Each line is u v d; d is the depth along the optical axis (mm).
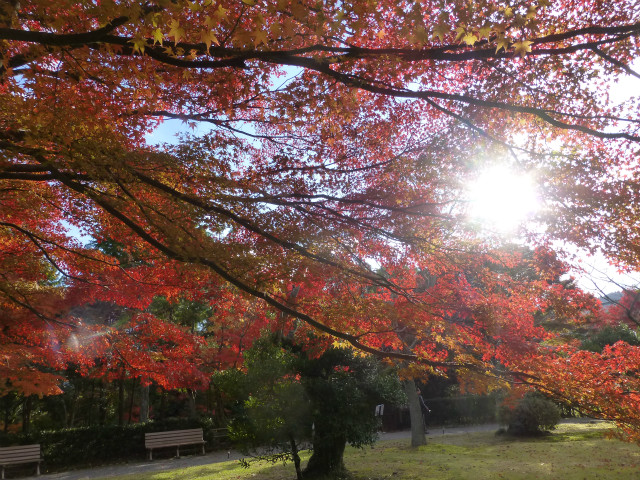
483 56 3695
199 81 4668
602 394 4617
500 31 2945
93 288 7117
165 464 13844
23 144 4141
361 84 3824
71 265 7074
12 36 2963
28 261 6930
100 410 21297
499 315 5223
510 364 5469
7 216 6387
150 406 22078
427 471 9578
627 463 9734
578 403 4902
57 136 3686
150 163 4570
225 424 18000
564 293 5305
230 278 4406
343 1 2885
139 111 4551
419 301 5559
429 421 20672
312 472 9422
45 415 20359
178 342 8148
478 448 12781
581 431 15766
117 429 15320
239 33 2727
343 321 5746
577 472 8945
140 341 7930
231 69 4484
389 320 5754
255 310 8164
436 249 5191
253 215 4809
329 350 9430
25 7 3389
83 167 3771
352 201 5059
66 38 2986
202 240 4633
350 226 5027
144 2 3279
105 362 8047
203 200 4762
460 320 5602
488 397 21047
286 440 9023
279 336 10344
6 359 6922
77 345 7250
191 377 8430
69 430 14758
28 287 7359
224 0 3225
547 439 13992
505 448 12523
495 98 4754
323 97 4301
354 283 5523
